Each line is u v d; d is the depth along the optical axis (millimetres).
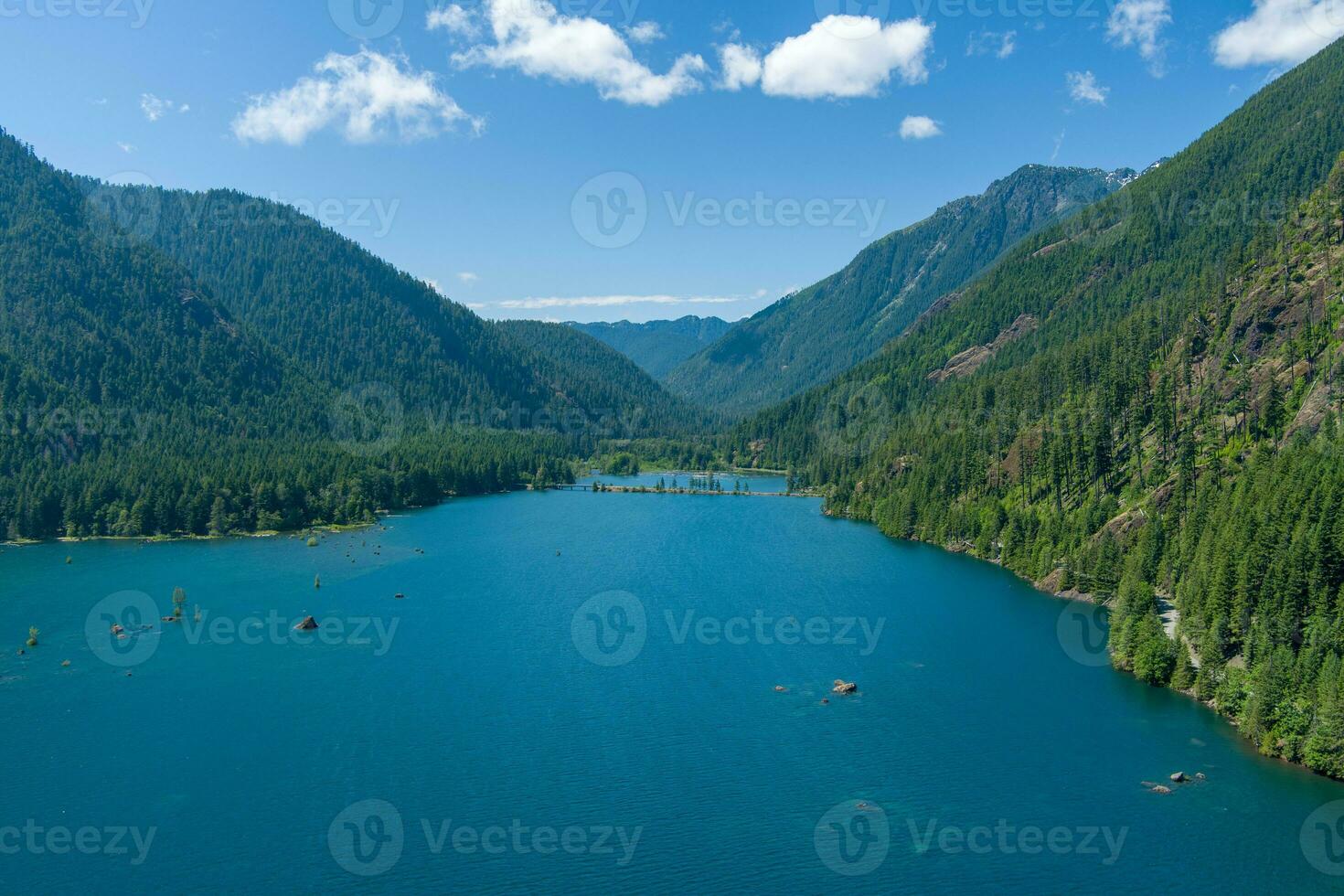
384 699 136000
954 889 89562
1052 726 125500
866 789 108688
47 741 120250
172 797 105875
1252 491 156250
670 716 130375
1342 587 123188
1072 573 197250
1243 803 103938
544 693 139000
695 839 97938
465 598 196250
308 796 106312
